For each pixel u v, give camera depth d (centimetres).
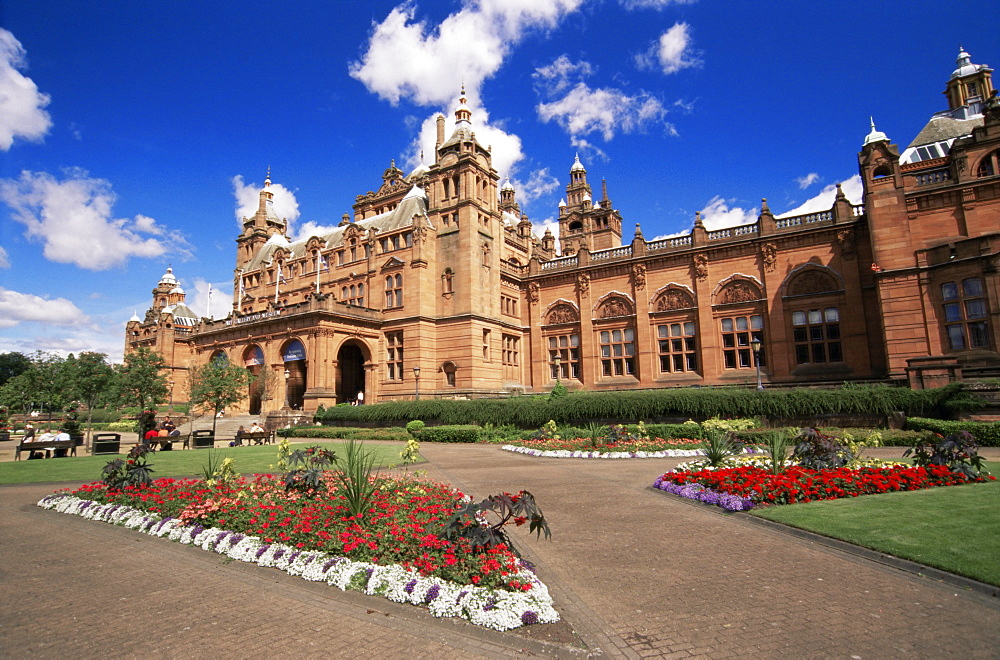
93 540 1038
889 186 3002
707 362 3741
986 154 2864
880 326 3209
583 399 2902
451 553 759
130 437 4078
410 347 4212
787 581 753
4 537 1065
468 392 3981
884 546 840
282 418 3809
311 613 686
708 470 1427
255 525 969
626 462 1975
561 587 750
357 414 3616
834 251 3419
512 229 5759
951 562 760
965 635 583
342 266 4891
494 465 1961
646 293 4059
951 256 2631
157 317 7112
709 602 688
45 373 3975
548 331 4575
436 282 4359
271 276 5634
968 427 1973
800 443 1455
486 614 631
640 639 591
